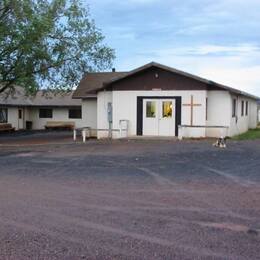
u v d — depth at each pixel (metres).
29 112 46.88
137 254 5.71
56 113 46.16
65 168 13.87
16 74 27.16
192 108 25.97
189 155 17.20
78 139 28.39
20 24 25.45
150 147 20.75
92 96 30.95
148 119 26.62
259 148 19.88
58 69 29.25
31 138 31.55
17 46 25.66
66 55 28.58
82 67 29.72
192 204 8.57
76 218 7.53
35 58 26.81
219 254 5.71
